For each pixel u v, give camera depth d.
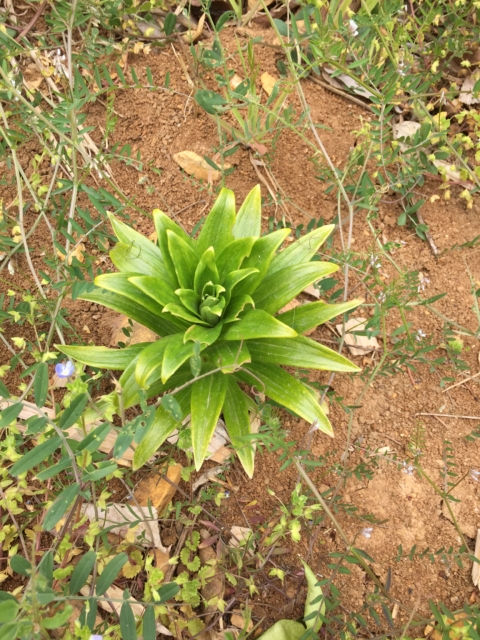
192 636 0.45
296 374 0.51
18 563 0.29
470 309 0.61
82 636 0.31
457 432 0.56
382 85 0.69
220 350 0.43
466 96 0.70
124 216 0.55
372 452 0.55
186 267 0.43
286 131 0.68
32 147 0.65
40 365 0.36
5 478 0.43
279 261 0.47
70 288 0.49
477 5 0.62
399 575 0.50
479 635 0.38
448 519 0.52
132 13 0.66
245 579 0.44
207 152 0.66
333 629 0.46
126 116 0.67
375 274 0.53
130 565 0.46
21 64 0.67
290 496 0.52
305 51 0.70
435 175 0.67
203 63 0.64
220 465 0.53
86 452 0.33
